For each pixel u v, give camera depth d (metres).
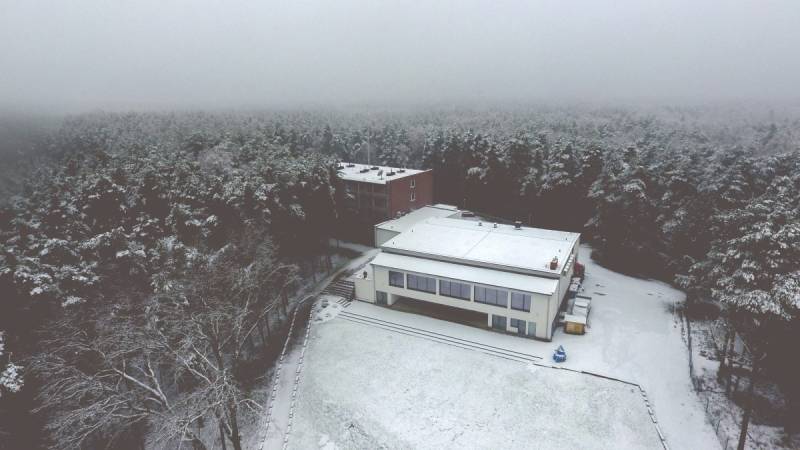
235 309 31.39
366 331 40.53
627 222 49.72
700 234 43.38
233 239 38.97
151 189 44.22
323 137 95.88
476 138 72.44
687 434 28.52
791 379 30.48
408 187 64.19
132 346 26.70
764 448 27.52
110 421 27.25
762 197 31.78
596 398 31.25
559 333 38.88
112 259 34.94
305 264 53.66
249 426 31.38
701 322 39.53
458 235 49.50
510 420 29.91
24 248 34.03
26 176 49.38
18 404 27.20
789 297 25.52
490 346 37.22
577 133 108.81
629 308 42.47
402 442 28.81
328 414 31.50
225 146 66.81
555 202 59.72
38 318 29.33
